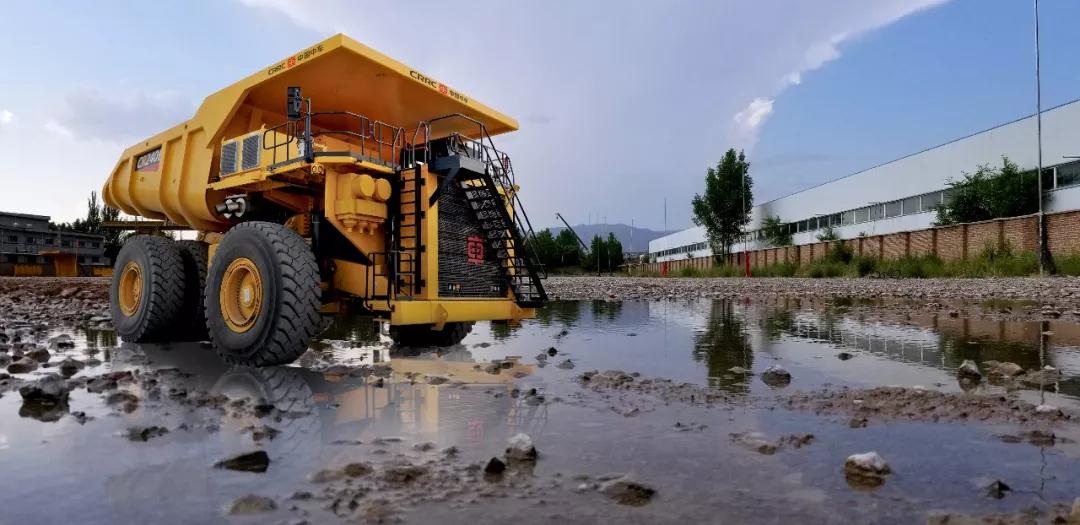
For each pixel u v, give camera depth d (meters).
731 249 58.03
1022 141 31.77
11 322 8.44
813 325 7.64
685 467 2.12
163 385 3.82
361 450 2.35
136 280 6.85
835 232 48.19
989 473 2.03
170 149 7.17
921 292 15.27
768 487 1.91
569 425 2.73
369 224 5.38
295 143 5.40
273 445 2.43
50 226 68.00
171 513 1.73
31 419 2.87
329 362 4.97
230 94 6.19
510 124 7.44
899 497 1.82
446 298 5.69
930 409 2.98
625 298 14.88
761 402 3.20
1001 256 25.70
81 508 1.77
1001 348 5.27
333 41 5.24
